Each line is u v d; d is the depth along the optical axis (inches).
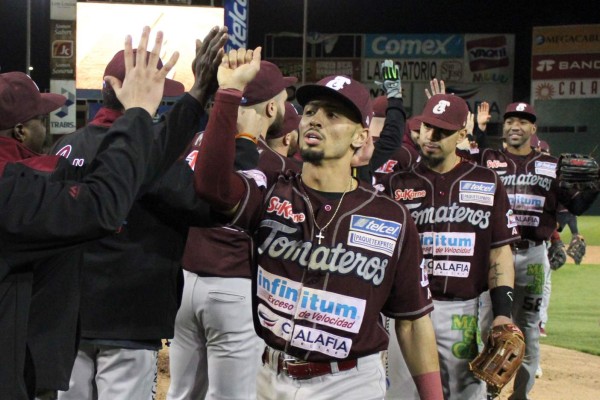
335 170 140.8
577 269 714.2
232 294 198.7
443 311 226.2
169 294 169.5
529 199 317.7
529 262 313.7
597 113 1384.1
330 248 137.9
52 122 711.1
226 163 130.3
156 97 118.5
